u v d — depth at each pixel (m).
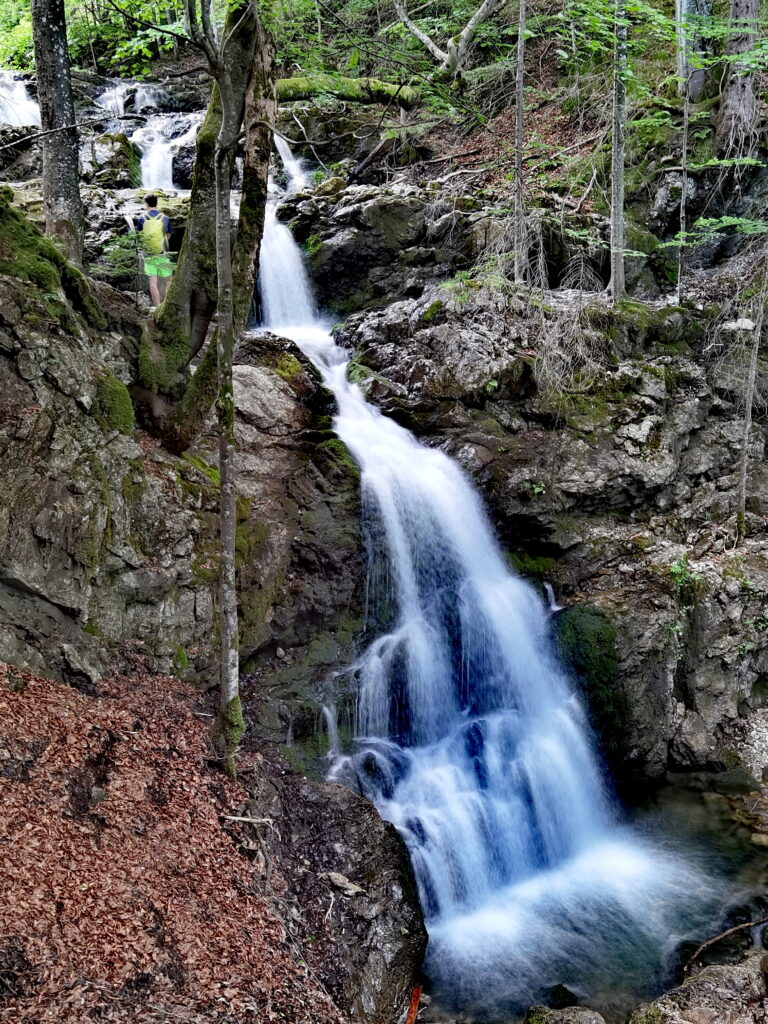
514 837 8.34
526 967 6.81
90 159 15.05
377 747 8.28
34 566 6.19
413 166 16.92
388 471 9.62
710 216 14.46
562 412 11.02
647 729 9.77
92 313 7.75
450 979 6.63
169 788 5.74
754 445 12.26
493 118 17.66
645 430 11.19
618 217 12.76
